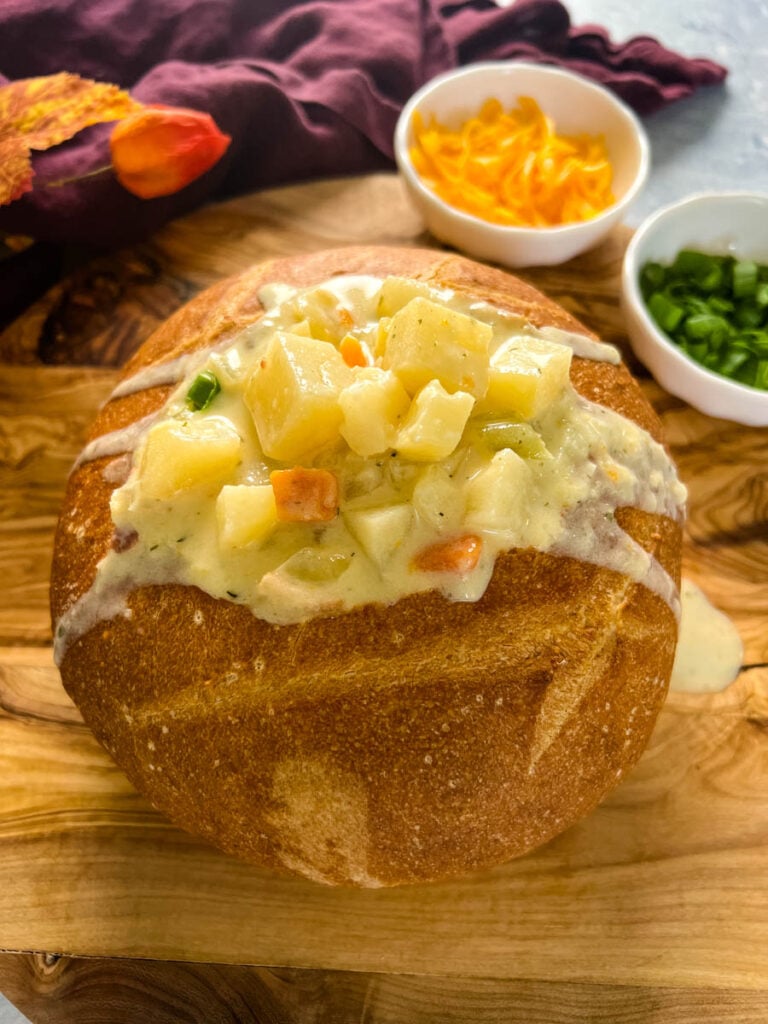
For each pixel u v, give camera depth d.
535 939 0.24
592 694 0.21
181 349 0.24
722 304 0.33
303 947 0.23
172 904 0.24
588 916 0.24
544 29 0.41
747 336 0.32
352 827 0.20
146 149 0.32
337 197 0.36
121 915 0.24
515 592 0.20
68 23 0.37
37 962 0.23
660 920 0.24
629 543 0.22
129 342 0.32
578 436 0.22
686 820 0.25
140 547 0.21
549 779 0.21
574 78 0.36
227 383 0.22
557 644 0.20
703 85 0.42
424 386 0.20
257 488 0.20
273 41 0.39
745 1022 0.23
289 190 0.36
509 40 0.41
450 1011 0.23
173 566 0.21
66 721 0.26
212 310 0.25
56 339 0.32
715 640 0.28
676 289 0.33
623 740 0.21
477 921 0.24
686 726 0.26
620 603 0.21
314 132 0.37
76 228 0.33
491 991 0.23
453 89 0.36
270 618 0.20
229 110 0.35
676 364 0.30
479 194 0.34
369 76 0.38
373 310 0.23
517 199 0.34
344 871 0.21
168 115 0.33
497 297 0.24
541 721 0.20
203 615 0.20
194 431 0.20
